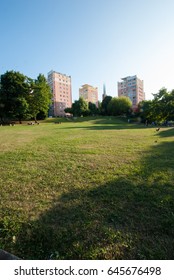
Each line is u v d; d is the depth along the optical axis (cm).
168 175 539
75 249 271
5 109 4881
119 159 745
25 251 271
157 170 586
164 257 256
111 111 8256
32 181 523
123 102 8038
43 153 885
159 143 1123
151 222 324
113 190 450
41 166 668
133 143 1145
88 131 2066
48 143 1194
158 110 3266
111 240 285
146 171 579
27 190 464
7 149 1014
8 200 415
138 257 258
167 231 301
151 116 3572
